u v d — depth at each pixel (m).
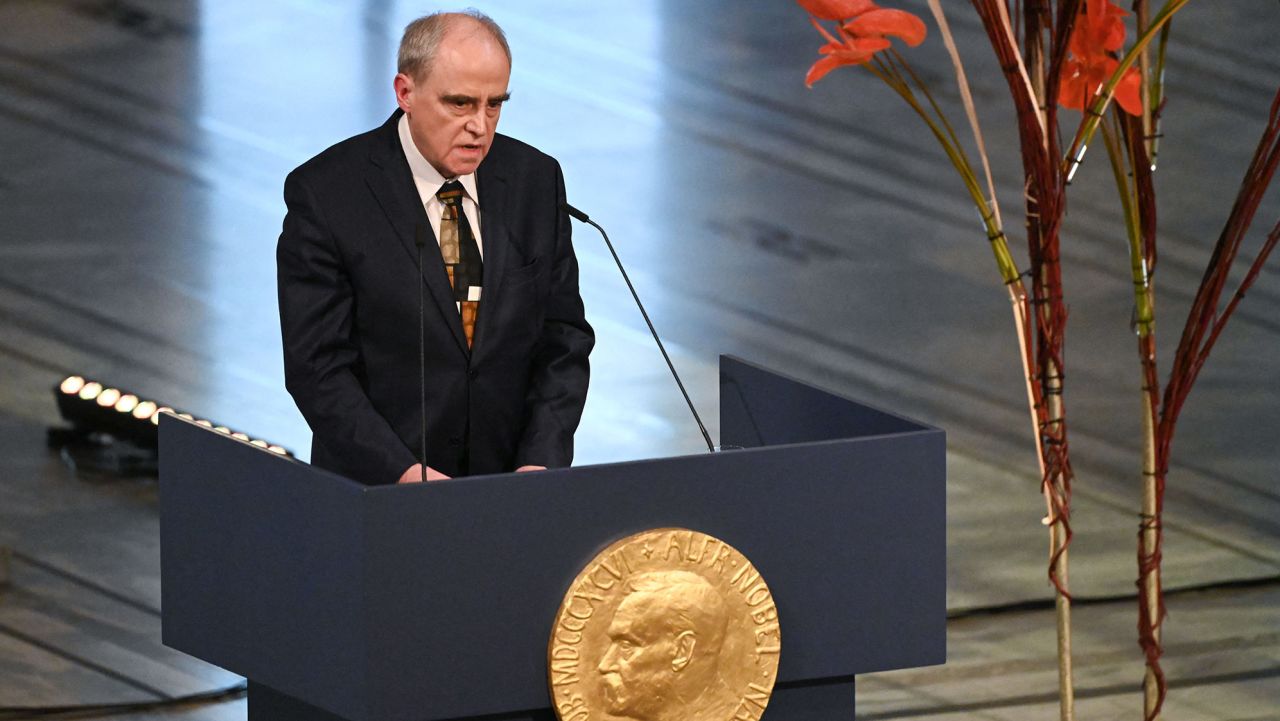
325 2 47.97
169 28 45.06
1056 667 18.77
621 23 47.69
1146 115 10.05
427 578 9.66
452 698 9.80
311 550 9.91
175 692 17.95
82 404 24.11
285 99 40.75
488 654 9.84
